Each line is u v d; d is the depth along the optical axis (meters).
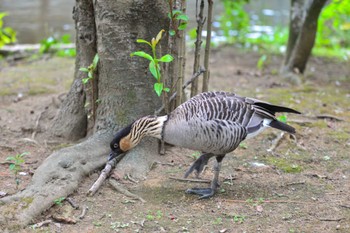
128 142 9.89
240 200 9.77
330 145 12.73
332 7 23.42
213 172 11.07
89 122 12.54
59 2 35.00
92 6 11.80
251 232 8.59
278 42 25.42
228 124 9.37
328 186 10.45
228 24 26.25
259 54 23.25
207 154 10.46
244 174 11.01
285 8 35.97
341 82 18.86
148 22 11.23
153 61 9.70
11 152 11.85
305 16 17.83
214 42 25.06
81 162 10.65
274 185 10.48
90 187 10.20
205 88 12.02
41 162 11.33
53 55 22.77
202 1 11.11
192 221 8.94
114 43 11.29
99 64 11.66
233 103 9.62
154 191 10.10
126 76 11.44
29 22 28.73
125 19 11.13
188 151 12.06
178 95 11.54
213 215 9.17
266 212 9.30
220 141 9.39
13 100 15.66
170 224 8.82
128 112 11.56
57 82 17.92
